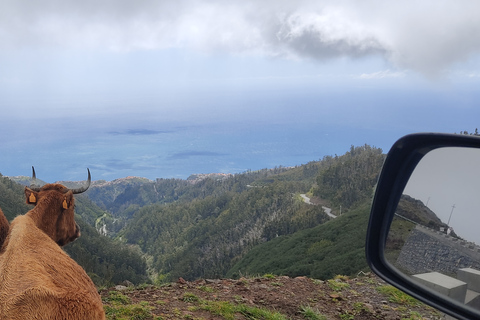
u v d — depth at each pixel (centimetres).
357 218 9075
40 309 252
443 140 160
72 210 540
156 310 575
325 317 631
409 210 178
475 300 144
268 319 590
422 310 711
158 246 16762
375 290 809
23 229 351
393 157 187
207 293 696
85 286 340
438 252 161
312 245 8431
